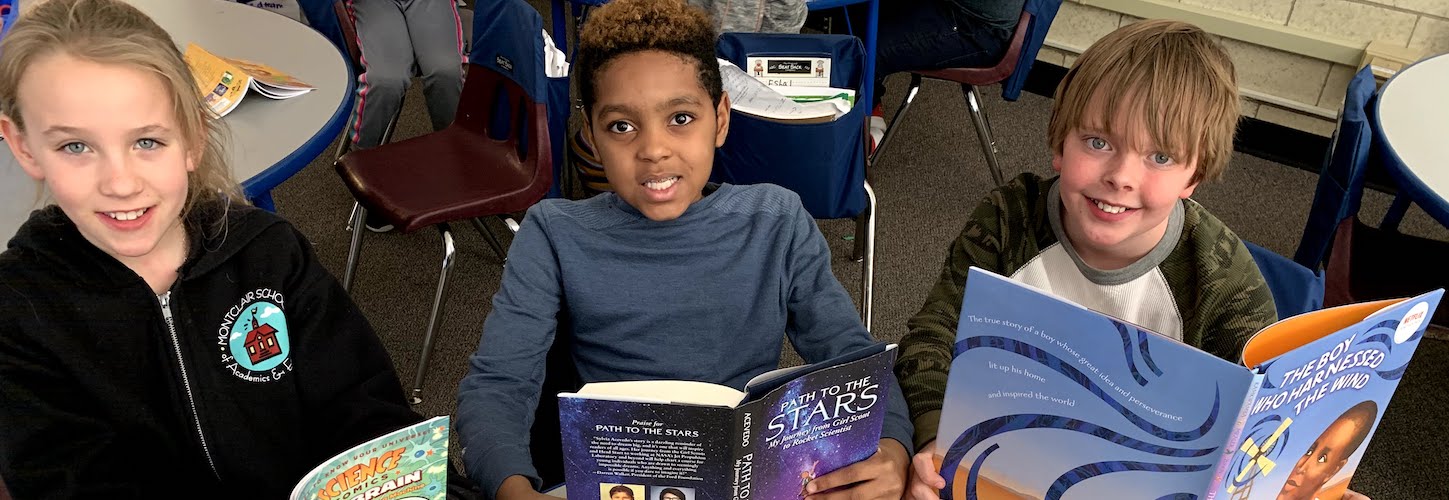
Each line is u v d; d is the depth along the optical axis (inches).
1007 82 113.1
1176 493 34.0
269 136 72.3
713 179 86.3
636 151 48.6
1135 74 42.0
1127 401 33.5
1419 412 91.0
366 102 109.5
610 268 52.0
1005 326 35.4
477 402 48.0
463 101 94.9
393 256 111.8
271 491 49.9
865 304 94.9
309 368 48.9
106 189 39.9
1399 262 77.2
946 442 39.4
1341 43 124.3
